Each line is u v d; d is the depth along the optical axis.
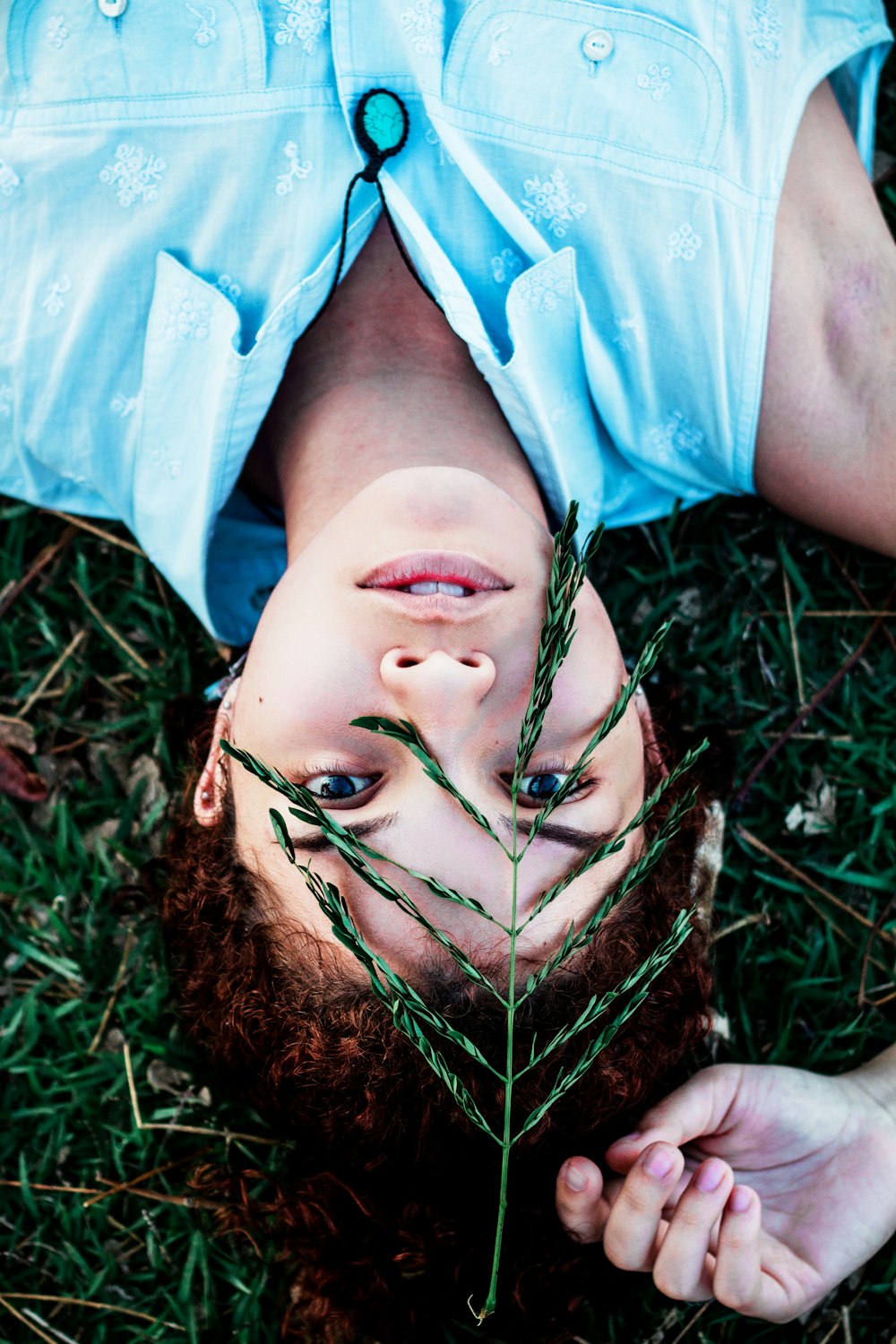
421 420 1.60
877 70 1.81
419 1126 1.39
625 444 1.80
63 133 1.53
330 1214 1.55
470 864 1.26
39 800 2.08
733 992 2.00
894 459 1.71
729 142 1.56
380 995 1.12
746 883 2.04
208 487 1.67
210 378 1.60
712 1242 1.56
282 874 1.36
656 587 2.09
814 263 1.64
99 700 2.11
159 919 1.85
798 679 2.06
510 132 1.53
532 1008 1.33
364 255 1.65
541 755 1.31
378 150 1.52
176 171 1.53
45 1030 2.02
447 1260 1.55
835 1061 1.98
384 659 1.26
